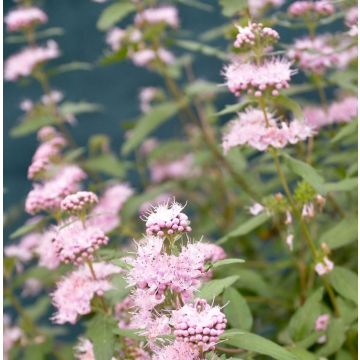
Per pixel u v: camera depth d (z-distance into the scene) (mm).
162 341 711
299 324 790
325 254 804
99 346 755
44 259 857
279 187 969
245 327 760
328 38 969
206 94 1119
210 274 764
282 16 937
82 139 1376
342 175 913
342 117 937
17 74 1043
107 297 782
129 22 1276
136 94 1390
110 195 960
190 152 1146
